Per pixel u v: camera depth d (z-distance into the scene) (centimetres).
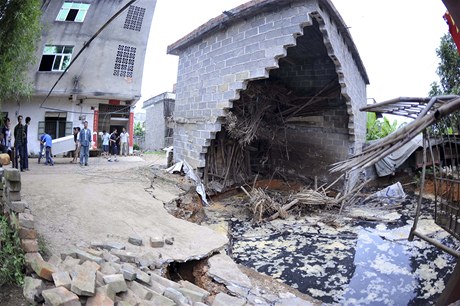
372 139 1611
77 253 393
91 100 1750
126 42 1745
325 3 806
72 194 688
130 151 1859
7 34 551
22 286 328
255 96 1119
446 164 483
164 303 325
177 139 1159
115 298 321
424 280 625
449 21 380
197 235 575
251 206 987
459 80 1375
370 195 1195
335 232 881
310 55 1177
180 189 870
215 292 450
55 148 1487
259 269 656
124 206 668
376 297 564
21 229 370
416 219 540
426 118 257
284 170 1380
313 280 618
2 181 458
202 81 1038
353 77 1165
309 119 1302
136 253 462
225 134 1152
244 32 903
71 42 1659
